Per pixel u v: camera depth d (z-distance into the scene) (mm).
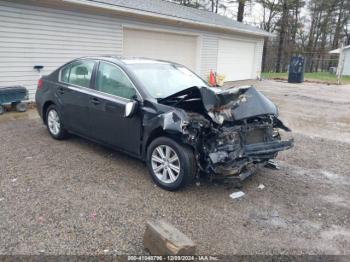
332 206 3855
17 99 7977
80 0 9125
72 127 5438
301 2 34875
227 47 16922
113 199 3766
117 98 4551
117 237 3041
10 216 3311
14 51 8453
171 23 12914
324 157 5680
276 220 3486
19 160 4859
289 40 38406
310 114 9867
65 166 4691
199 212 3568
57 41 9344
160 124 3930
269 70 40406
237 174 3855
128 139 4477
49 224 3199
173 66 5340
